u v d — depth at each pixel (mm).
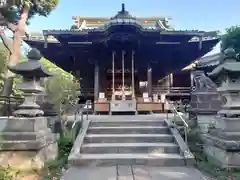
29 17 14430
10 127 5598
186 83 21922
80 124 8062
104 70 16578
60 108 7766
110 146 6426
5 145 5359
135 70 16469
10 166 5195
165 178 4809
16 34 12453
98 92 15133
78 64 16938
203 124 7832
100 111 12844
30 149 5379
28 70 5746
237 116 5695
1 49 14586
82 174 5102
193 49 15164
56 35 13078
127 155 6105
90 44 14227
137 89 16969
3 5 12328
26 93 6020
